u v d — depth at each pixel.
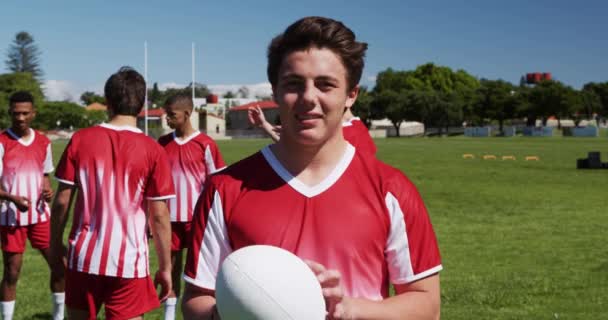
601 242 9.73
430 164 27.78
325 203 1.99
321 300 1.76
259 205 2.01
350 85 1.98
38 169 6.25
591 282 7.13
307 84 1.90
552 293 6.64
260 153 2.11
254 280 1.71
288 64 1.92
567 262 8.27
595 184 18.91
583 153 37.59
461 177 21.20
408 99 85.88
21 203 5.72
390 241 2.02
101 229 4.02
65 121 99.31
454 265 8.09
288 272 1.73
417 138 77.19
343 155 2.06
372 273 1.98
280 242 1.96
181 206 6.41
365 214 1.99
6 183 6.15
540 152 38.91
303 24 1.92
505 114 88.12
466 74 113.31
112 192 4.05
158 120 83.38
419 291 2.02
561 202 14.75
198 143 6.49
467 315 5.84
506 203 14.55
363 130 3.54
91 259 3.99
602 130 94.31
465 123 100.69
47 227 6.19
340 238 1.96
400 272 2.02
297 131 1.93
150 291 4.19
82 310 4.08
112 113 4.22
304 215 1.98
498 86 89.81
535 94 87.12
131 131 4.15
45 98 100.19
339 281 1.82
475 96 89.38
